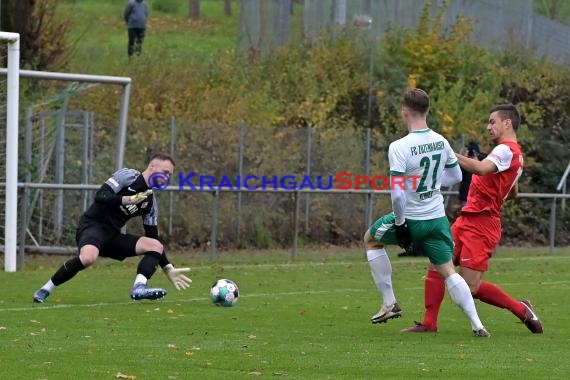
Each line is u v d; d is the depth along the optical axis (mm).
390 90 83062
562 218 80312
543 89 86438
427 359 28219
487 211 33781
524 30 93625
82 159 61094
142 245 39500
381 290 33375
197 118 73688
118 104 70625
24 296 41500
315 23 89438
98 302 40156
